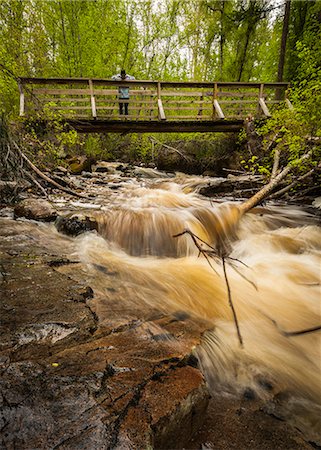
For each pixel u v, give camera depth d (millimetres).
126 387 1313
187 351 1676
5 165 5281
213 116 10938
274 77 17172
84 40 13719
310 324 2502
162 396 1293
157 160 12695
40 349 1534
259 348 2111
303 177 6191
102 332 1779
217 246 4523
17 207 4359
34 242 3438
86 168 9570
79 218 4070
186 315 2301
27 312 1872
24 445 989
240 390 1748
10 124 5922
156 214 4617
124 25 15008
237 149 11461
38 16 11859
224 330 2230
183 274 3221
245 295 2891
